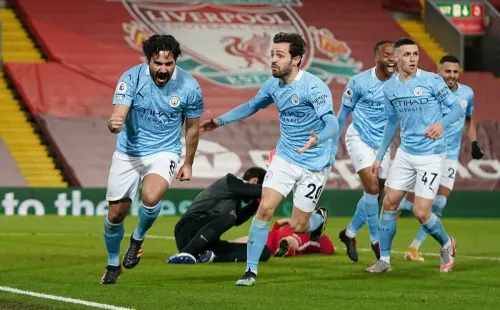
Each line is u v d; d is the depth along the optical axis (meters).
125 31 38.06
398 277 13.09
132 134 11.39
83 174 31.39
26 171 31.75
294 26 39.94
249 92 36.25
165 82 11.10
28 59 37.06
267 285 12.00
